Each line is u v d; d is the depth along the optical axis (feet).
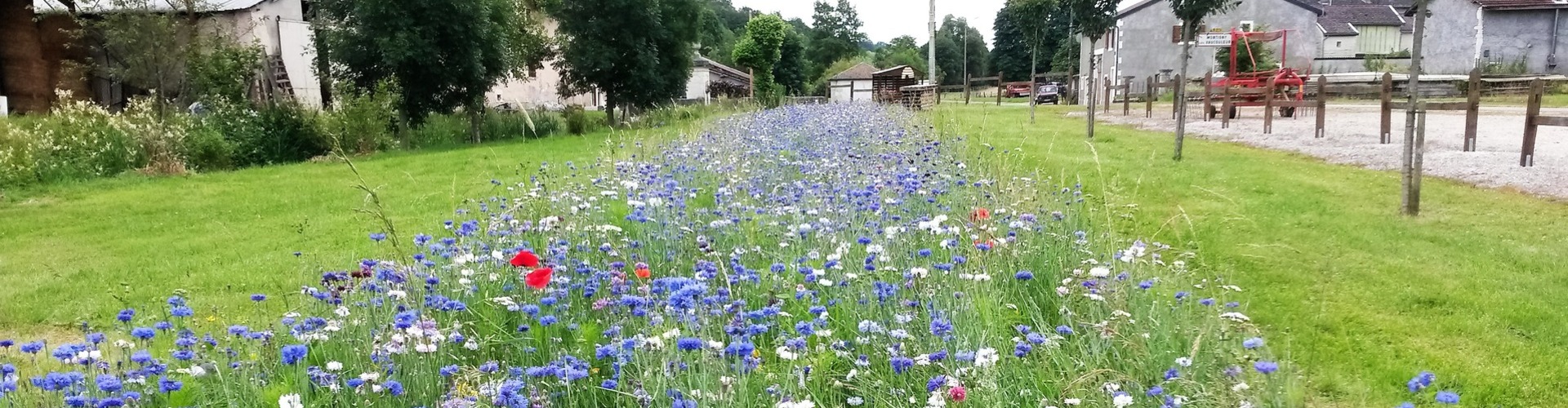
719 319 12.00
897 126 47.93
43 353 14.88
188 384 10.62
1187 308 13.28
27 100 75.20
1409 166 22.56
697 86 165.68
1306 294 16.07
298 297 17.67
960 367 10.53
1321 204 24.29
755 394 10.26
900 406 10.11
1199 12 34.99
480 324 13.20
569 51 80.53
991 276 14.38
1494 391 11.86
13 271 22.18
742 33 329.31
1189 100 63.52
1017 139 44.52
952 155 30.27
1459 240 19.65
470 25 62.23
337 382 10.55
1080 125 57.36
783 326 12.80
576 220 19.63
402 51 59.06
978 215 16.88
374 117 56.80
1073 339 12.16
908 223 17.81
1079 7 50.01
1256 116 63.21
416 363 10.91
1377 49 128.67
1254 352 11.80
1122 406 9.63
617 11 79.00
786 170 28.37
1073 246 16.65
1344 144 39.06
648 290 12.64
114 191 38.22
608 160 32.60
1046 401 9.99
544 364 11.82
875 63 341.41
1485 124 48.19
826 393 10.86
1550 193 24.67
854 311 12.89
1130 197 25.80
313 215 29.60
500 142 64.28
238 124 52.01
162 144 45.70
